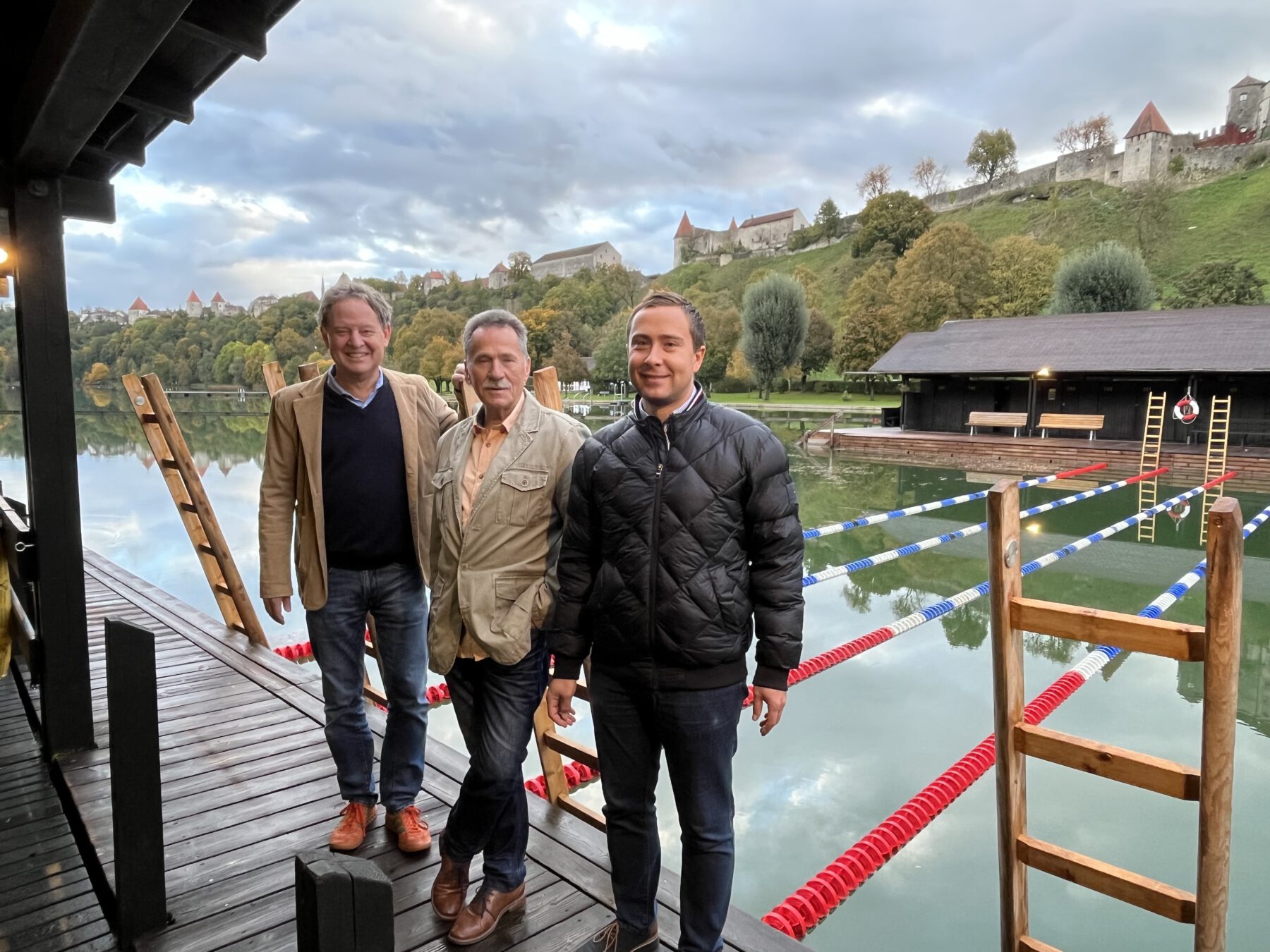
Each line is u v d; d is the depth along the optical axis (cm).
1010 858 175
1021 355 2148
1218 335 1898
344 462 215
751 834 342
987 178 8944
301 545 222
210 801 259
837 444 2233
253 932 196
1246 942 274
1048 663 577
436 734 438
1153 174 7144
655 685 157
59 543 281
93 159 288
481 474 188
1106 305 3597
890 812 362
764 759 416
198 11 161
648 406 160
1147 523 1142
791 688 517
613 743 168
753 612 161
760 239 11731
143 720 190
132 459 1827
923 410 2359
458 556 183
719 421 156
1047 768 412
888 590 776
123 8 136
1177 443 1922
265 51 174
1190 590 788
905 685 522
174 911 204
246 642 427
